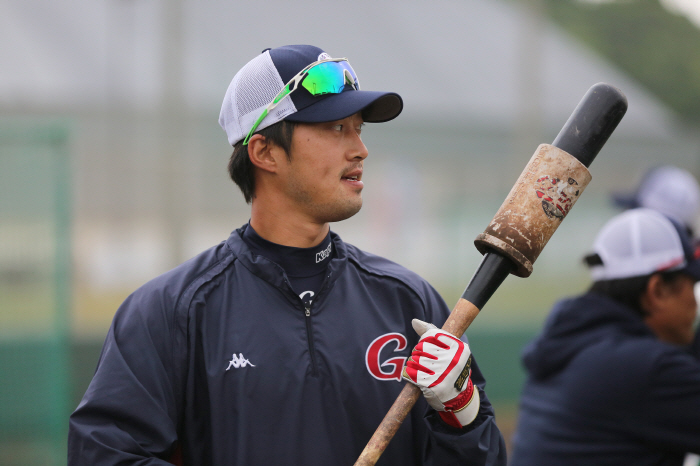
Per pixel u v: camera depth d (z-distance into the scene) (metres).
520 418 10.97
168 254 43.88
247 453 6.61
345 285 7.32
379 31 106.38
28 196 17.89
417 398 6.57
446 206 46.62
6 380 17.83
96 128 77.00
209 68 85.38
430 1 115.31
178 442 6.91
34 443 17.78
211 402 6.72
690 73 148.38
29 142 17.94
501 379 27.03
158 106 74.00
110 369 6.71
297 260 7.30
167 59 44.28
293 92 7.04
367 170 87.38
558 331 10.48
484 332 26.94
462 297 6.98
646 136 107.88
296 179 7.12
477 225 45.31
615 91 7.12
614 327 10.13
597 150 7.13
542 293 37.53
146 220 71.00
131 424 6.58
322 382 6.85
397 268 7.75
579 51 120.81
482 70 104.19
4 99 76.81
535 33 71.31
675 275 10.34
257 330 6.91
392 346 7.20
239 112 7.32
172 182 44.12
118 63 82.19
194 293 6.98
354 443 6.85
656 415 9.42
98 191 71.88
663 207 15.93
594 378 9.79
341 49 100.25
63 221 18.05
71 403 21.98
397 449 7.01
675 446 9.42
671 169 16.38
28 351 17.84
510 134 96.81
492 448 6.90
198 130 77.50
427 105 95.12
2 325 17.78
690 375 9.34
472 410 6.68
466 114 94.75
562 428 10.07
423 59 103.69
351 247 7.75
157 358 6.78
